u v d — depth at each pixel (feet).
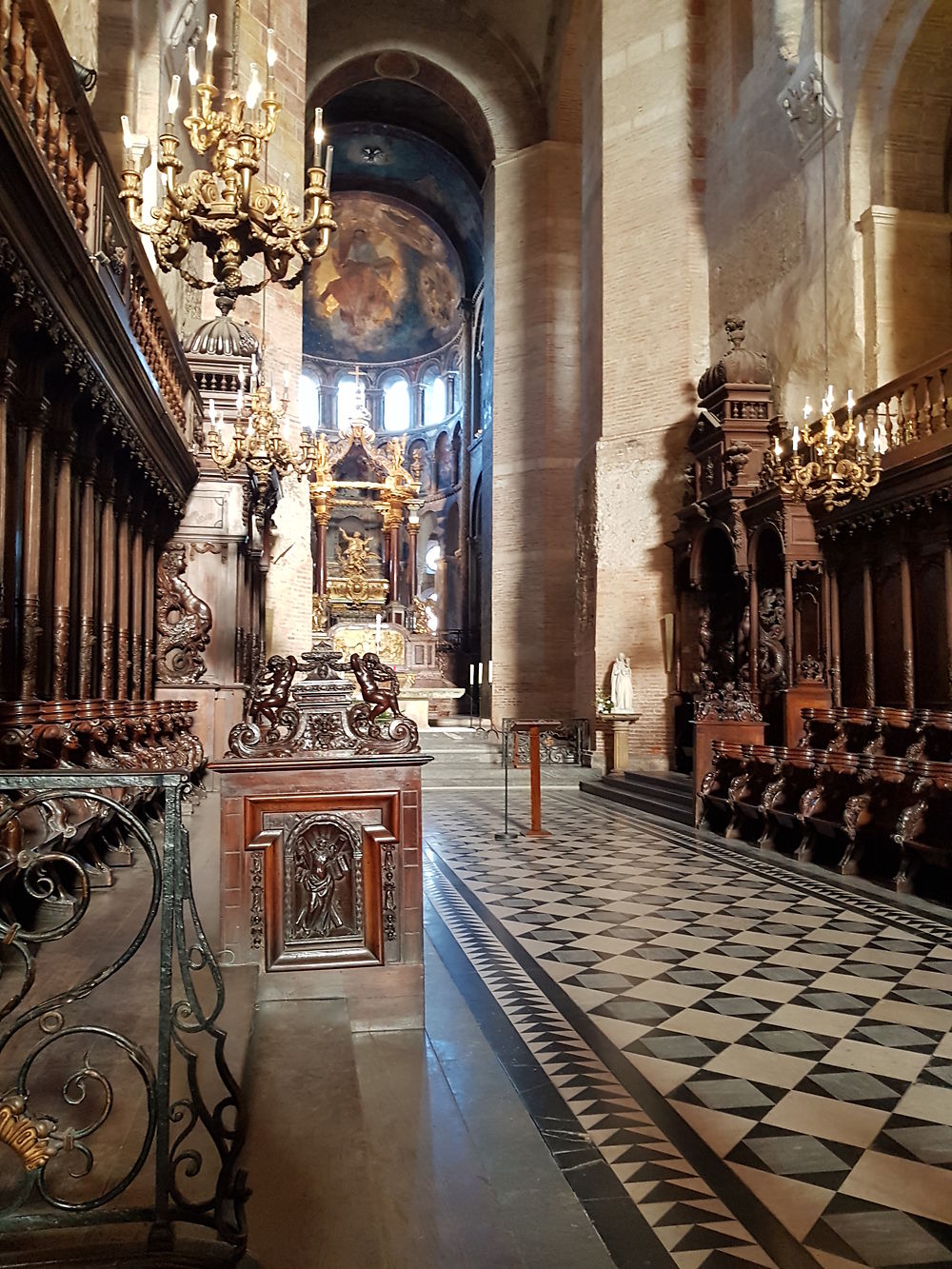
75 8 27.81
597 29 72.43
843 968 20.75
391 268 130.82
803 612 48.67
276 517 65.05
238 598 41.04
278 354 64.95
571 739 74.28
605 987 19.52
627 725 63.41
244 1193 8.36
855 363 48.42
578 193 87.25
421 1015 16.26
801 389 53.67
